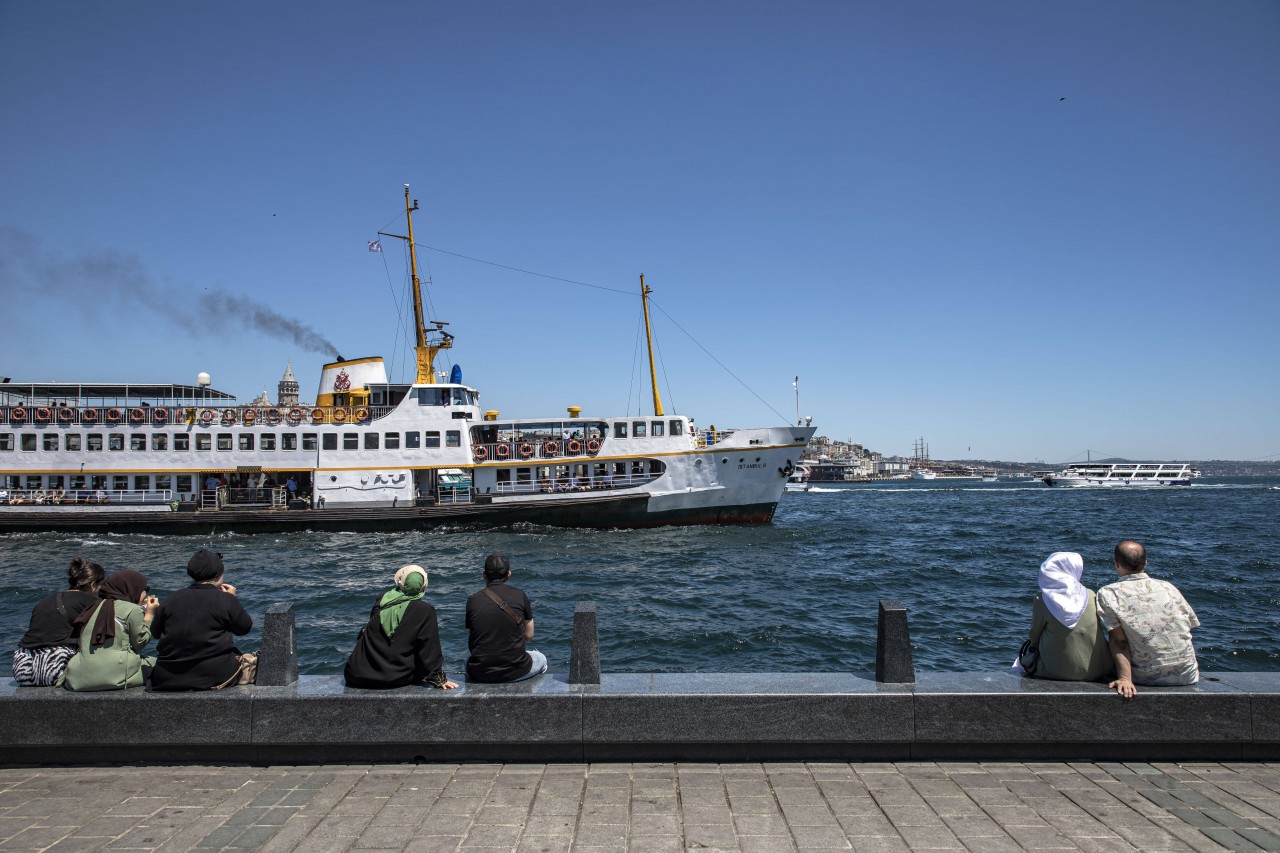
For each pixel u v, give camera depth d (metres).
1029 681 7.86
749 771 7.29
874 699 7.48
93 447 44.81
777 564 35.28
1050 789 6.83
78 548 39.59
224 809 6.55
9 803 6.70
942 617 23.84
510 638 8.07
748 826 6.17
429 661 7.91
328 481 44.75
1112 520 66.81
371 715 7.53
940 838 5.95
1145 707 7.37
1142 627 7.54
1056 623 7.87
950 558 38.75
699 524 46.00
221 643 7.92
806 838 5.96
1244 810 6.39
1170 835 5.98
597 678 7.97
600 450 45.16
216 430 44.78
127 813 6.48
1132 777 7.07
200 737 7.51
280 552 37.97
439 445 44.97
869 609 25.05
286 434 44.84
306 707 7.54
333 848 5.83
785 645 20.16
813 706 7.49
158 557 36.75
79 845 5.91
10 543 41.53
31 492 44.47
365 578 30.69
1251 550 42.28
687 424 45.59
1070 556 8.05
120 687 7.82
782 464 46.47
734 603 25.80
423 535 43.44
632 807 6.53
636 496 44.31
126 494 44.88
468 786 6.99
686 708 7.50
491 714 7.53
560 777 7.18
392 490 44.66
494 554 8.58
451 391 45.97
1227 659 19.09
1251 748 7.40
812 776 7.16
